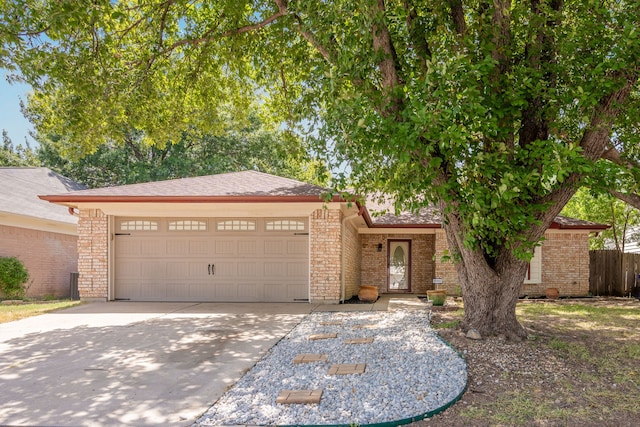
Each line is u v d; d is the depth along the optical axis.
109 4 8.49
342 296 13.73
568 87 7.50
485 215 6.64
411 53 8.69
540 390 5.70
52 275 18.55
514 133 7.84
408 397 5.32
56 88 11.48
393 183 7.17
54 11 7.70
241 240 13.56
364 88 7.38
